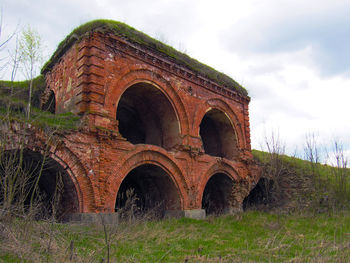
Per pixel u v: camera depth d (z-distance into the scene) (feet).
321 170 72.95
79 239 28.55
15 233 21.71
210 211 67.31
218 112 66.13
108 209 39.65
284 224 47.67
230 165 63.10
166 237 36.37
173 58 55.21
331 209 59.67
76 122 40.40
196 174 54.80
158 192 55.16
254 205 68.18
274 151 70.18
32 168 39.81
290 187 69.05
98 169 39.86
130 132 69.46
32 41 28.09
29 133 34.09
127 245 29.17
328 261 24.04
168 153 50.24
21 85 58.23
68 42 47.78
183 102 55.72
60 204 40.96
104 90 43.14
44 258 19.63
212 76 63.16
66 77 47.75
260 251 30.12
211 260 26.32
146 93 54.70
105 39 45.16
